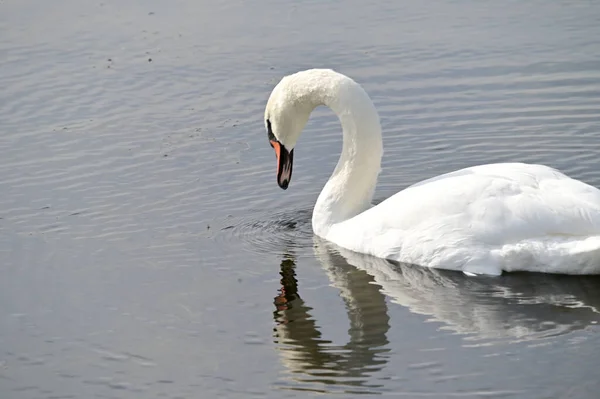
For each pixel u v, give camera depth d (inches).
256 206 635.5
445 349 450.0
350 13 977.5
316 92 589.3
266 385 430.6
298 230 599.8
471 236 517.3
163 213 624.7
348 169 589.3
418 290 508.7
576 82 801.6
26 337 479.5
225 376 439.2
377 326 475.5
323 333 472.1
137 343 470.0
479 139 723.4
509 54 861.2
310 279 528.7
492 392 414.3
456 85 812.0
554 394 409.7
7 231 601.3
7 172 689.0
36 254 569.3
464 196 523.2
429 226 526.9
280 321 485.1
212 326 483.5
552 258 501.7
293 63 861.8
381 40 904.3
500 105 773.3
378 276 526.9
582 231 498.0
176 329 481.1
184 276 538.9
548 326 464.8
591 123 733.9
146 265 553.3
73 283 533.3
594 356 436.1
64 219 617.3
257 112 778.8
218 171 686.5
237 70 852.0
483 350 446.9
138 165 696.4
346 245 565.0
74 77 847.1
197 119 770.8
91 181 673.6
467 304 491.2
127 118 774.5
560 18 935.0
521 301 489.4
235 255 564.4
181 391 429.7
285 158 610.2
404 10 979.3
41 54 894.4
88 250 573.9
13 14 991.6
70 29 949.8
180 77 844.0
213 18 973.8
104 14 991.6
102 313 499.8
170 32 938.7
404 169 687.7
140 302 509.7
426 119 761.0
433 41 896.9
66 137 743.1
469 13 962.1
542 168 533.0
